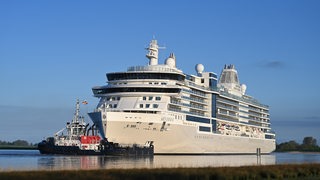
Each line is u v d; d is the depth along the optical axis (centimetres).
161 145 13662
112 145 12875
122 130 13000
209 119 16062
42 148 14525
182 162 10881
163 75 13888
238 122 18438
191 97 15162
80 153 13600
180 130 14062
